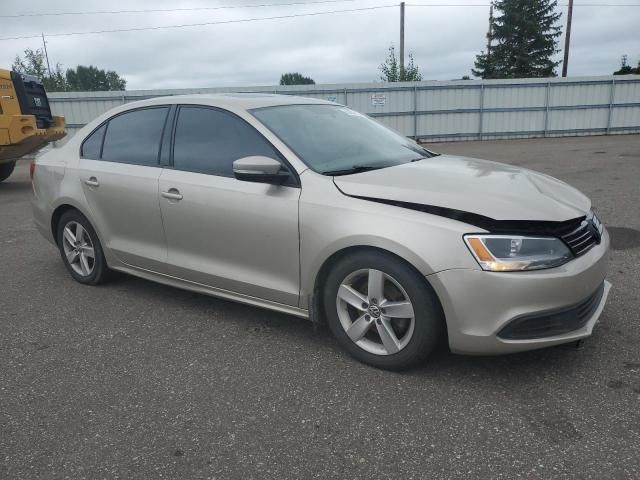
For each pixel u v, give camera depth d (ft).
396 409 9.25
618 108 78.59
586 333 9.70
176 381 10.43
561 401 9.27
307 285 11.02
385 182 10.44
